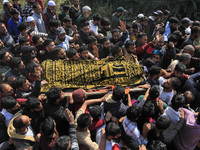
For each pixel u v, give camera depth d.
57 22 4.69
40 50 4.20
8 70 3.67
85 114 2.52
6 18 5.34
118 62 3.68
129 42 3.94
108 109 2.93
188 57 3.81
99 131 2.72
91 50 4.54
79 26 5.92
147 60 3.86
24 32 4.45
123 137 2.75
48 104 2.82
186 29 5.81
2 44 4.13
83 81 3.40
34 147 2.49
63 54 3.85
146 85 3.47
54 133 2.53
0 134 2.77
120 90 2.76
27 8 5.24
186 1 8.57
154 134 2.71
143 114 2.85
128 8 9.06
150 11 8.63
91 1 9.35
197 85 3.58
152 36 6.54
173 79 3.10
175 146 3.12
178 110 2.94
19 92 3.09
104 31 5.51
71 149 2.43
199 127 2.79
